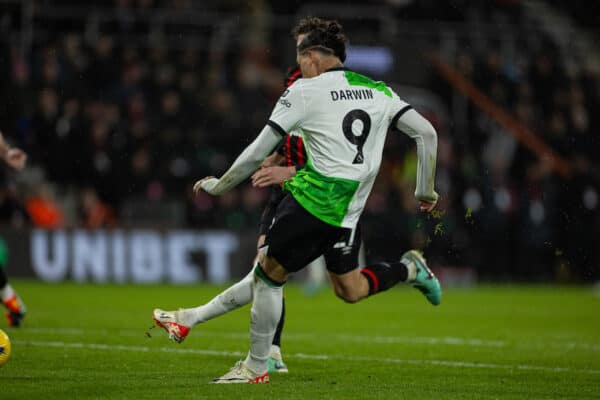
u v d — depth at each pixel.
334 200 18.12
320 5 68.06
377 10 68.69
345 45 19.05
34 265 54.03
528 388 19.42
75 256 54.69
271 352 21.39
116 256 55.34
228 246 57.41
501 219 62.34
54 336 27.67
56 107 57.72
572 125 68.88
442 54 69.06
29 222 55.53
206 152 59.06
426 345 28.19
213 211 58.06
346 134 18.20
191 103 60.22
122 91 59.41
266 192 59.72
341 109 18.25
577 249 63.81
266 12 67.31
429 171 19.14
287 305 43.91
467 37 69.81
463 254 61.50
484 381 20.44
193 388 18.09
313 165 18.30
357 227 20.27
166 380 19.31
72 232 54.66
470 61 69.38
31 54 59.41
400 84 67.50
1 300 28.14
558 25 77.19
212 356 23.83
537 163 66.12
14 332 28.50
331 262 20.09
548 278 63.78
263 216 22.03
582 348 28.14
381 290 21.45
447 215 60.56
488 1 72.25
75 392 17.56
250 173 18.31
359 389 18.61
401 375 21.25
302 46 18.91
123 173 57.28
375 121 18.55
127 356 23.39
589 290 59.00
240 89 62.12
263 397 17.12
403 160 62.03
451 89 68.38
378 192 60.06
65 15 61.47
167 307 39.72
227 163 59.31
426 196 19.64
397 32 68.44
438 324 35.72
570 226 63.94
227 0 66.06
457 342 29.25
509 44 70.62
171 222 56.94
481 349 27.33
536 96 69.94
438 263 60.66
